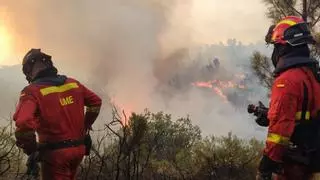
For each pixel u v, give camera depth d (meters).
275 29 3.08
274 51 3.10
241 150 7.77
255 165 7.49
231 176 7.35
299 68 2.90
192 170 7.31
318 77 2.93
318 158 2.86
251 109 3.30
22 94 3.64
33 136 3.46
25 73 3.82
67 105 3.75
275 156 2.79
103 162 4.91
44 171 3.67
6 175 4.66
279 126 2.79
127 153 4.95
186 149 8.55
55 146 3.65
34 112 3.55
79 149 3.75
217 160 7.53
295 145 2.88
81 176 5.05
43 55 3.80
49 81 3.73
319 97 2.88
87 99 3.96
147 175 5.88
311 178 2.88
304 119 2.85
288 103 2.80
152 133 7.04
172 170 7.19
